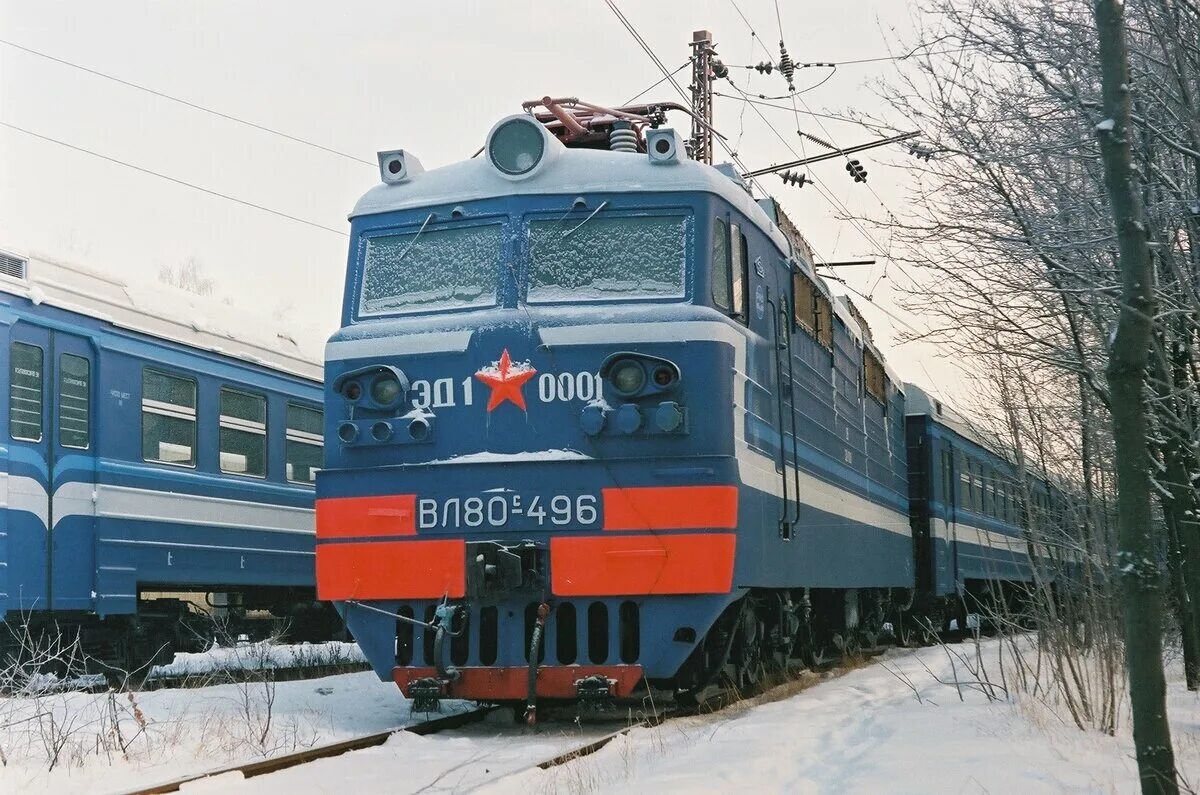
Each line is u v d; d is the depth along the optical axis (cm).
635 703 1066
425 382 957
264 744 838
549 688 910
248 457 1606
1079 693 972
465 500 931
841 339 1401
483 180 1005
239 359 1592
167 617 1506
